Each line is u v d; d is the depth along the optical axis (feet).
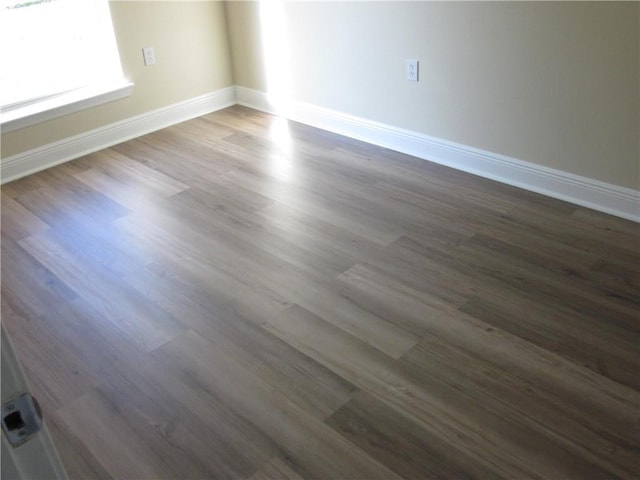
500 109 10.08
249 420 6.39
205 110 14.19
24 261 9.12
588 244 8.82
